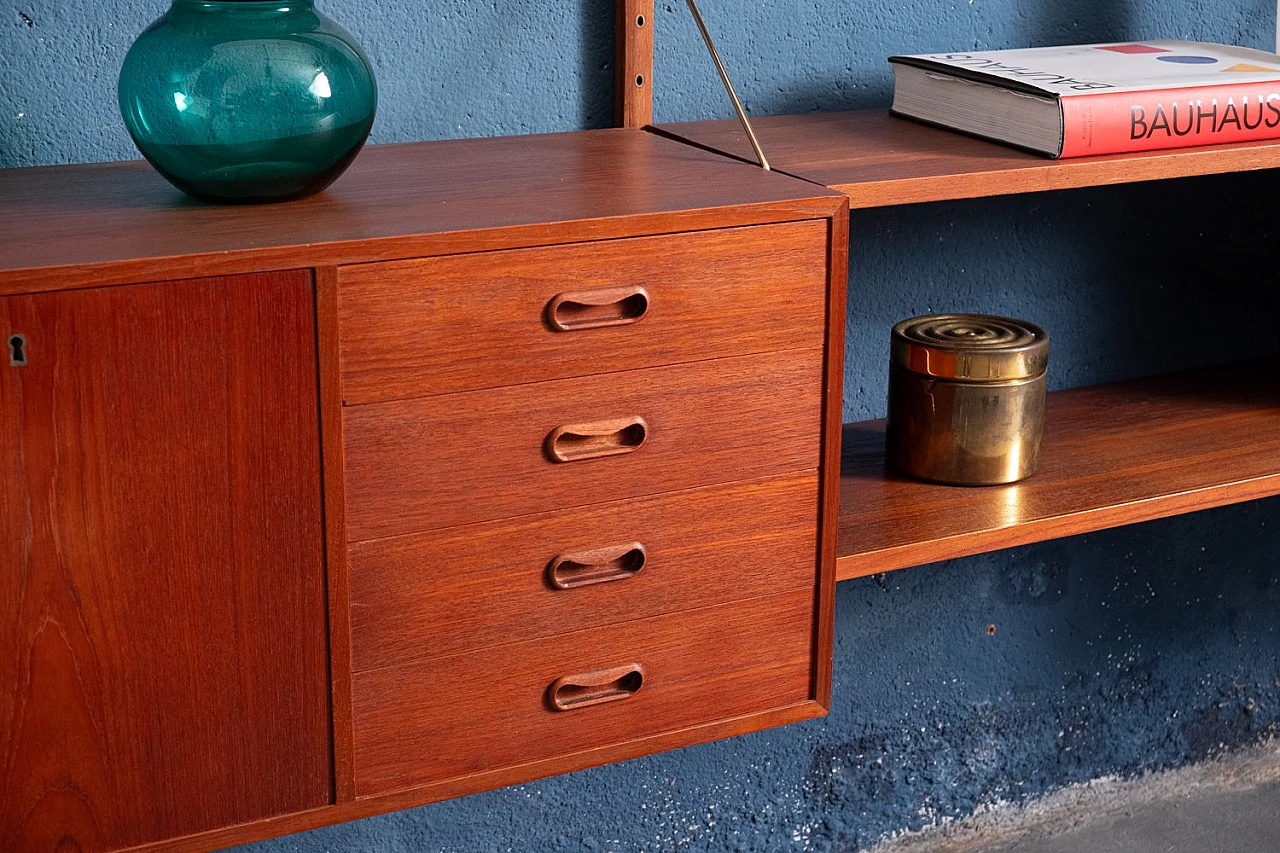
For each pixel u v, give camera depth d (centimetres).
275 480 94
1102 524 128
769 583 113
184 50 97
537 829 159
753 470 109
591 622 107
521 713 107
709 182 110
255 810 100
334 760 102
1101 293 165
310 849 149
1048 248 161
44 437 87
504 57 132
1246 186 169
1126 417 154
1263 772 198
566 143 128
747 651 114
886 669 171
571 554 104
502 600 104
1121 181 119
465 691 104
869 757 174
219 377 90
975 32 151
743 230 102
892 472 137
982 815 183
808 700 119
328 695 100
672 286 101
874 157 120
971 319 140
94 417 88
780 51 143
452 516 100
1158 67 131
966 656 176
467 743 106
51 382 86
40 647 91
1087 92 118
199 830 99
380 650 101
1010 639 178
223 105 97
